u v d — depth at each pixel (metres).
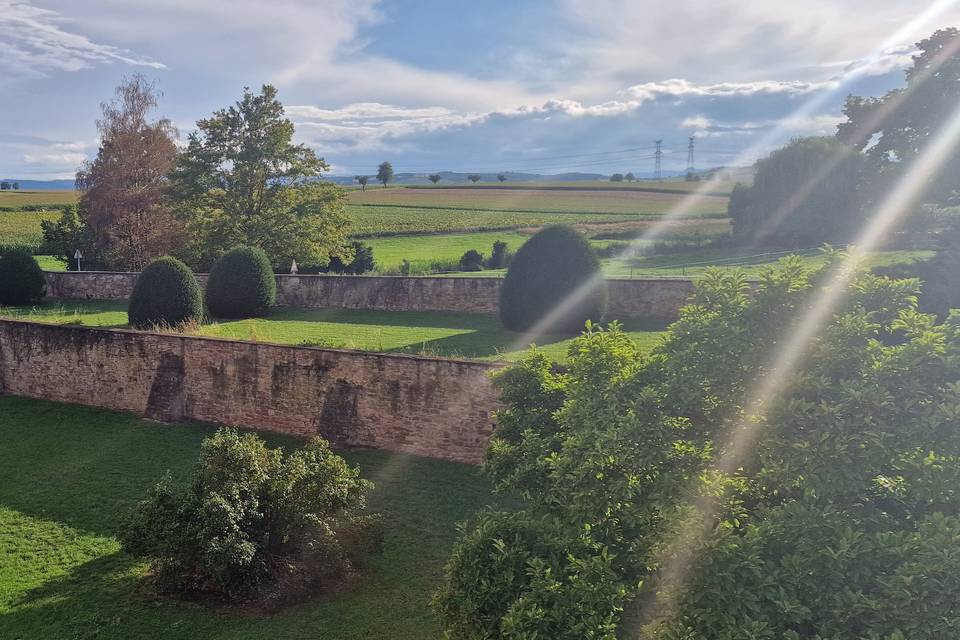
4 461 14.59
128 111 41.00
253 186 38.25
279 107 37.78
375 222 75.25
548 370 8.97
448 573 6.87
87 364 17.95
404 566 10.20
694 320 6.60
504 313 21.61
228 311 26.16
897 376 5.45
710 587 5.15
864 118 37.69
